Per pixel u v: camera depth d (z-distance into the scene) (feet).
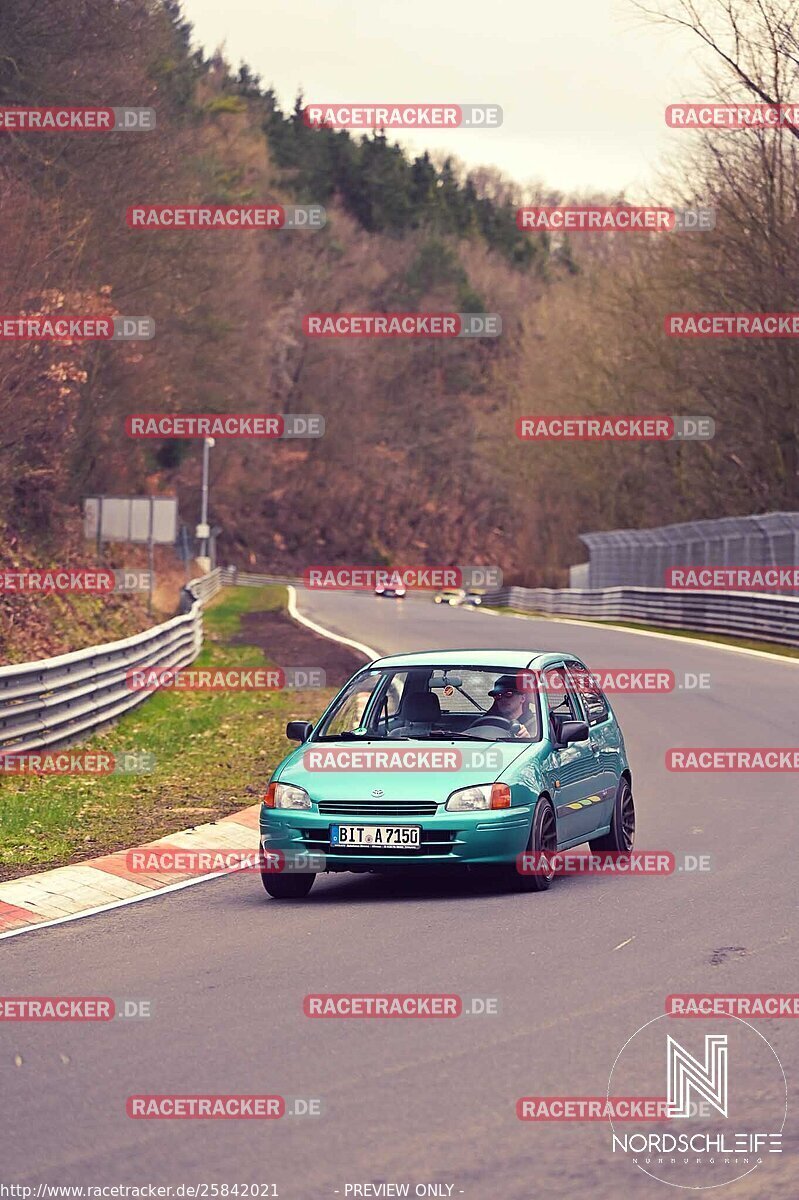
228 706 325.01
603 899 134.72
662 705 314.35
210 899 140.77
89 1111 79.15
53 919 131.75
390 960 111.86
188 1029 94.48
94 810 188.75
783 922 121.49
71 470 571.69
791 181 624.59
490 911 130.62
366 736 150.41
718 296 651.66
